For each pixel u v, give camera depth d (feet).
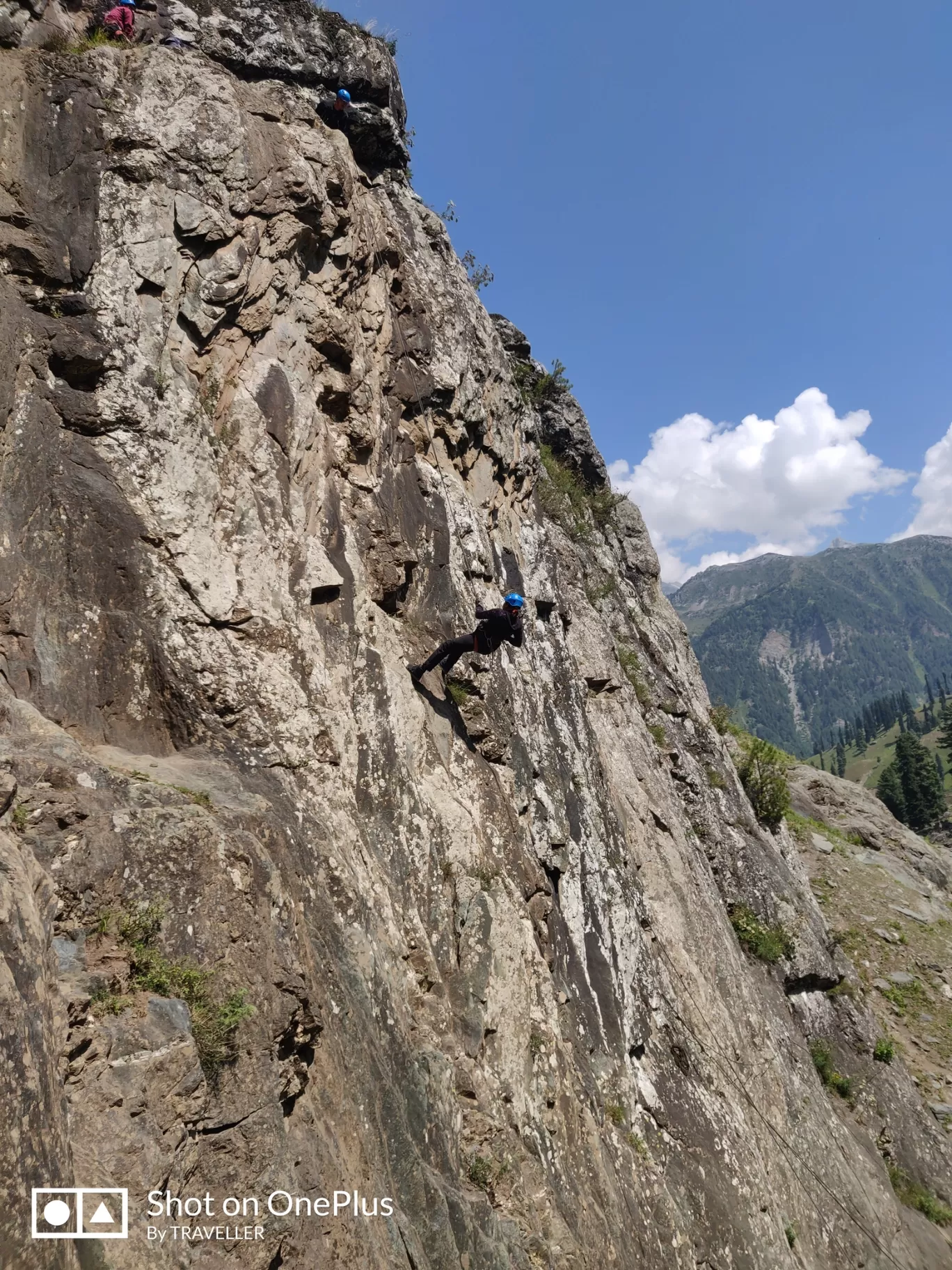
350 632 31.48
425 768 32.45
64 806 17.22
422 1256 20.26
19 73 27.50
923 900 94.17
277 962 19.15
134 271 27.12
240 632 26.14
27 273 25.82
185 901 17.95
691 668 84.69
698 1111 40.06
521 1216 24.77
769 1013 56.49
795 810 108.17
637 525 83.76
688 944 48.73
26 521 22.89
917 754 243.81
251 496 28.25
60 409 24.73
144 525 24.95
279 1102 17.62
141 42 34.60
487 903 30.35
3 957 13.14
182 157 28.91
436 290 45.88
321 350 34.58
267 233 31.04
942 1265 53.52
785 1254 39.37
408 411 41.29
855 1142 56.49
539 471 63.52
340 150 35.88
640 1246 30.50
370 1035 22.79
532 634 46.98
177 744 23.61
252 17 39.99
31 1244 11.48
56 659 22.29
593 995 37.73
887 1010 77.51
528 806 38.93
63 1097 13.62
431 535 39.60
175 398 27.09
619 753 53.62
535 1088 29.07
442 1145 23.75
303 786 25.25
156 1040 15.65
